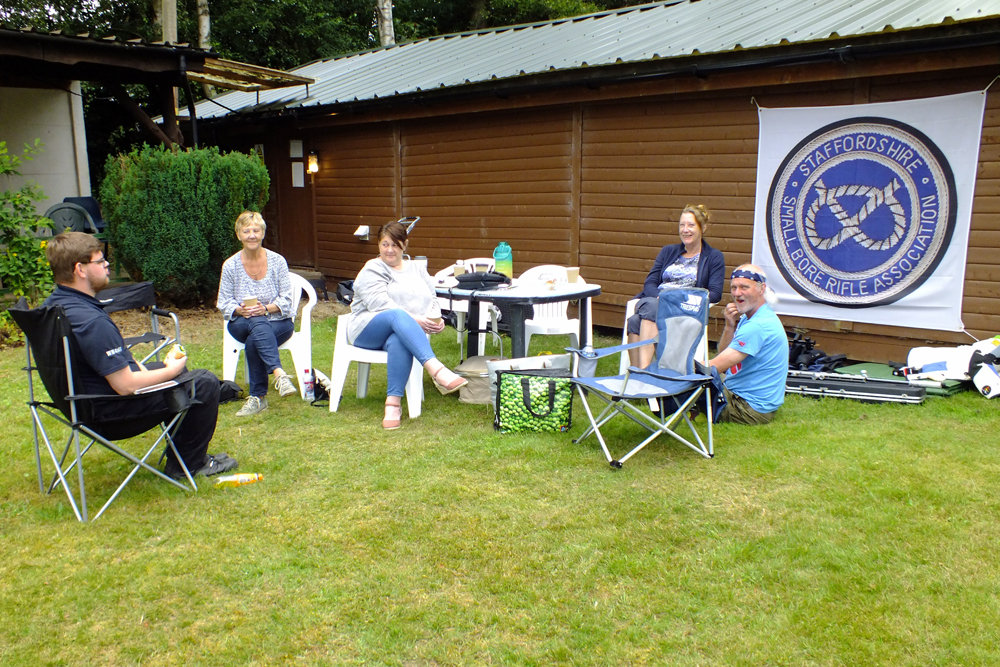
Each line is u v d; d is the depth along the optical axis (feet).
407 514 10.88
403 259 16.66
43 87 35.22
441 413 15.70
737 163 20.89
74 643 8.00
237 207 26.94
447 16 79.15
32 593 8.86
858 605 8.46
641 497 11.32
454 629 8.21
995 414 14.83
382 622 8.34
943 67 16.76
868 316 19.08
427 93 25.86
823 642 7.87
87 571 9.30
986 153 17.03
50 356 10.12
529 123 25.36
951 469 12.06
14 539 10.12
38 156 35.42
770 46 18.33
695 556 9.59
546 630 8.16
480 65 28.02
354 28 71.97
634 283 23.59
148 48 27.09
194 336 23.73
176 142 31.01
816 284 19.81
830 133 19.03
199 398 11.73
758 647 7.82
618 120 23.13
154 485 11.92
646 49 22.41
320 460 13.02
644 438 13.87
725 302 21.53
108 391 10.71
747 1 26.86
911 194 18.08
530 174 25.63
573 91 23.26
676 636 8.04
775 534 10.09
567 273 17.39
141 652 7.84
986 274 17.38
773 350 14.26
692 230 16.40
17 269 23.66
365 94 29.01
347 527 10.48
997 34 15.52
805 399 16.30
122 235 26.16
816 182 19.44
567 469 12.46
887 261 18.62
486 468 12.57
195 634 8.14
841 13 20.61
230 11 63.05
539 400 14.16
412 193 29.58
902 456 12.66
